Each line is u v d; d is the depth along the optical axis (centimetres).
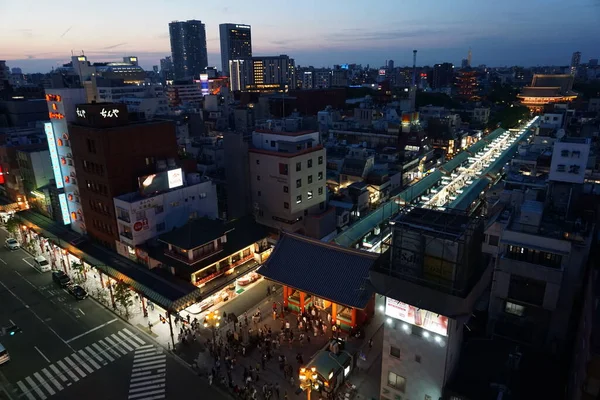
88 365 4459
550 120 10212
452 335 3194
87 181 6206
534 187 5284
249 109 17138
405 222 3206
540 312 3612
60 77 14275
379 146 12825
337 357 4147
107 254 6131
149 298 4947
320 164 7162
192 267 5172
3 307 5581
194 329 4934
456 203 8181
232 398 3962
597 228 3869
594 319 2422
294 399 3916
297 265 5019
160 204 5862
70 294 5884
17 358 4581
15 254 7288
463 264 2928
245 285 5975
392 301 3347
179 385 4144
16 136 9706
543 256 3531
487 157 13050
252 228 6303
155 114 15600
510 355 3369
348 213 7856
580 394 2333
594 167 6241
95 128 5788
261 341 4716
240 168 7112
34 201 8094
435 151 13362
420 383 3394
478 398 3091
